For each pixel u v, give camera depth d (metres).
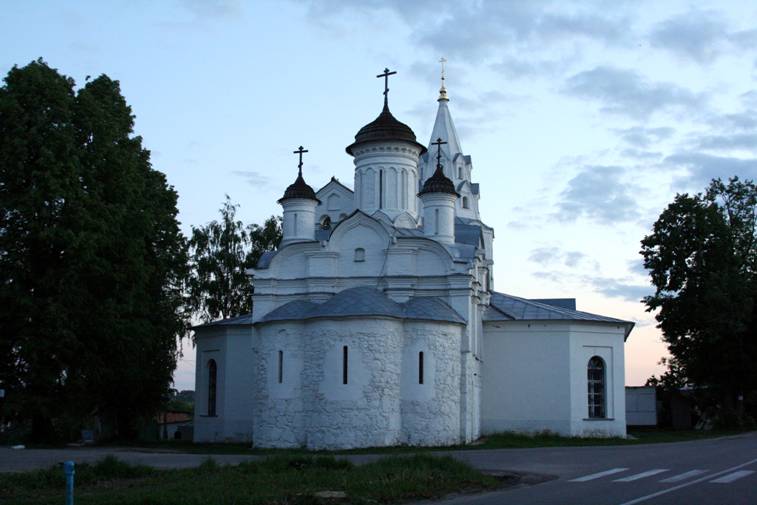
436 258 44.78
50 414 41.50
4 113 42.22
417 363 41.31
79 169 42.78
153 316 49.66
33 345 40.22
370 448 38.78
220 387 51.81
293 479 22.62
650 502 18.23
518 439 45.81
